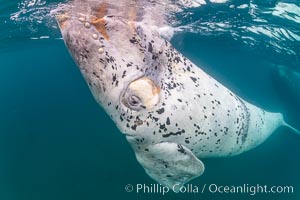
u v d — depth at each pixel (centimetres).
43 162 687
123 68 289
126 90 291
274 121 483
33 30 645
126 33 298
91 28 284
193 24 525
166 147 316
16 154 738
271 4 436
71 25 285
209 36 622
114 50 288
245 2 432
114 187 577
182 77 326
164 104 303
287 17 478
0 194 605
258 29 562
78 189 587
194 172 330
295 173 602
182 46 676
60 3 407
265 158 635
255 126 416
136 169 602
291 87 878
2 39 761
